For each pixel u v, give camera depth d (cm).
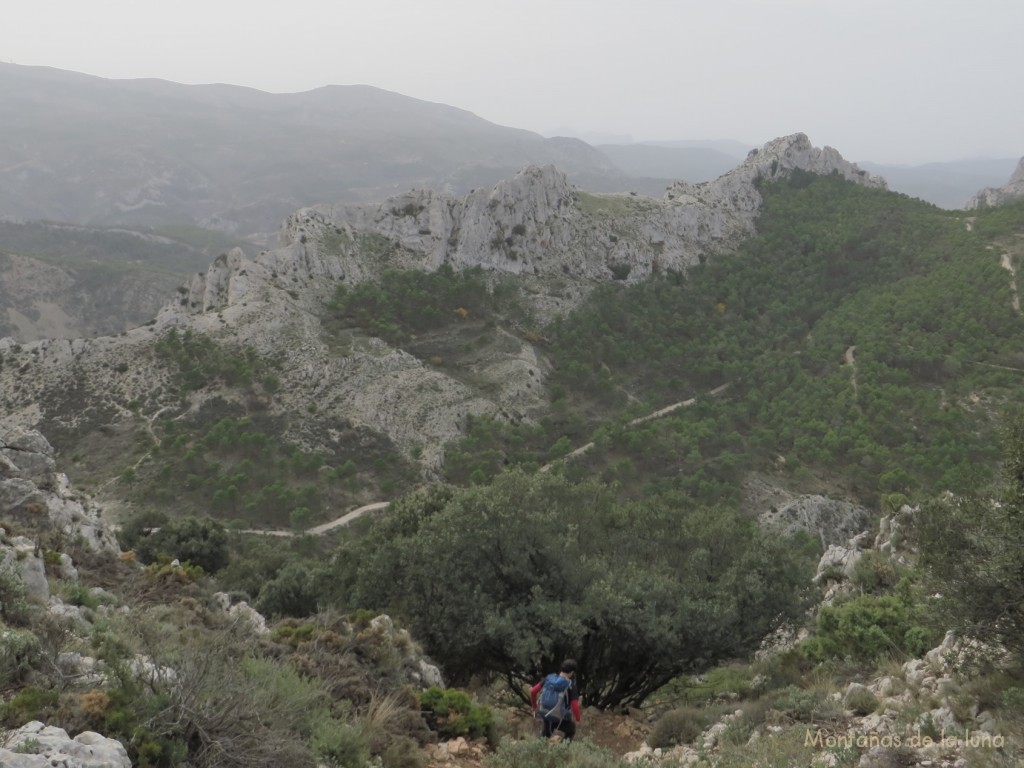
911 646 1453
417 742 1089
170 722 733
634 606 1777
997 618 1044
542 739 1062
